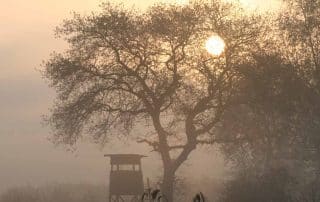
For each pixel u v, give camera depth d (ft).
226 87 221.05
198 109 221.87
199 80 226.99
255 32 224.12
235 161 249.34
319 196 179.73
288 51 235.40
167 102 227.61
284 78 222.69
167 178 223.51
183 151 224.12
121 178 230.07
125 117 226.17
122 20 221.05
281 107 220.84
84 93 224.74
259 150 240.53
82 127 226.17
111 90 226.38
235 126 228.02
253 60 224.94
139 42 222.69
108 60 228.02
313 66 232.73
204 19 223.92
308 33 233.96
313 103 228.22
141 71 223.71
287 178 178.70
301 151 236.22
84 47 227.40
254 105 221.46
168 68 223.30
